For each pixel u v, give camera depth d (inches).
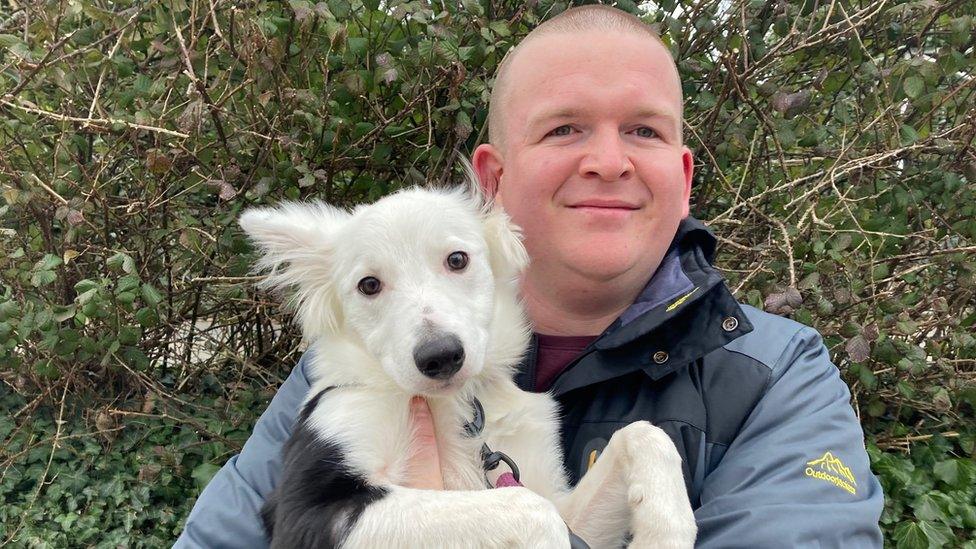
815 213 35.1
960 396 37.4
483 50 32.6
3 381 44.3
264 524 19.8
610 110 20.8
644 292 21.2
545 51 21.7
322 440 19.0
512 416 21.1
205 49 33.9
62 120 32.2
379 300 20.2
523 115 22.0
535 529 15.6
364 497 16.9
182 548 19.7
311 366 23.4
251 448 22.6
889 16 35.7
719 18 38.4
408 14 33.2
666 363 19.7
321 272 22.4
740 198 38.3
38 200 34.4
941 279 39.2
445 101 36.8
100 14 32.6
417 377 18.7
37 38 34.0
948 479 37.4
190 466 39.0
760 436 18.4
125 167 38.1
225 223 35.0
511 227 22.4
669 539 16.2
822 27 35.6
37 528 35.9
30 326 32.7
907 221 38.1
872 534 16.4
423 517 15.9
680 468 17.5
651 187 21.1
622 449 18.1
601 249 20.8
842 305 34.9
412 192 22.8
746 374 19.6
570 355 23.5
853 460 17.8
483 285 21.1
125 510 36.9
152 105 34.4
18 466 39.3
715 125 38.2
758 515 15.8
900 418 43.6
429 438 20.1
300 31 34.3
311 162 35.7
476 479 20.7
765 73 38.8
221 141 33.4
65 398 40.8
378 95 37.4
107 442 40.2
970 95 35.7
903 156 35.5
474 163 25.5
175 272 40.2
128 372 39.9
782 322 21.5
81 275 37.8
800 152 41.1
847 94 40.5
